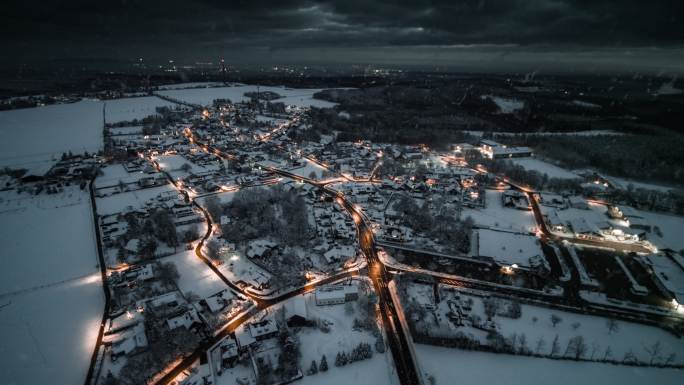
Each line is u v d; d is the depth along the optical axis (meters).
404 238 168.12
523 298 132.00
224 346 105.88
